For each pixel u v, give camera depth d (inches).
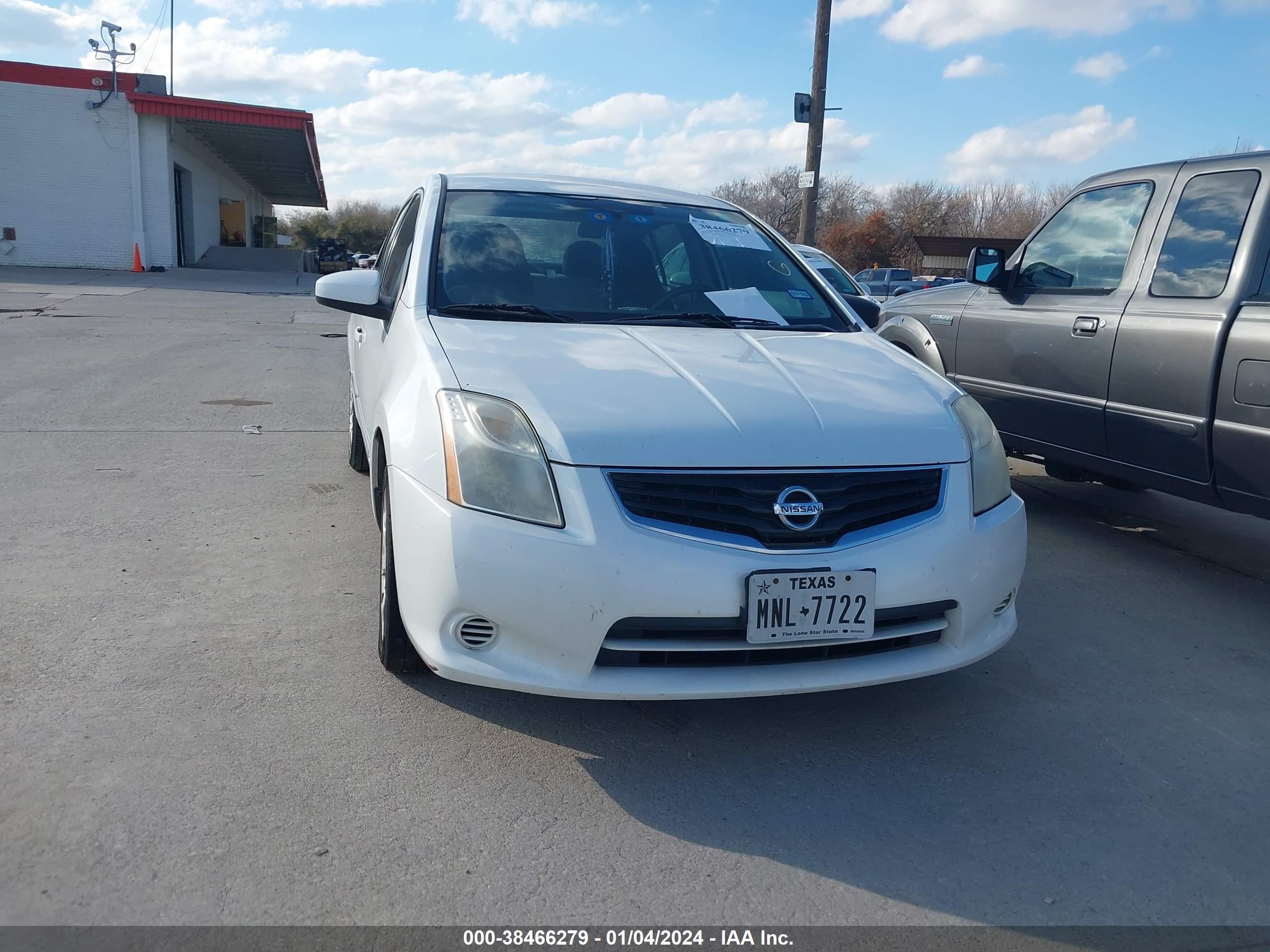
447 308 134.7
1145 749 115.3
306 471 224.4
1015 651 142.5
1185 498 168.9
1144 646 145.6
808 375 120.1
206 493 202.5
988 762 111.0
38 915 78.7
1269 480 148.6
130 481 209.6
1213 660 141.6
